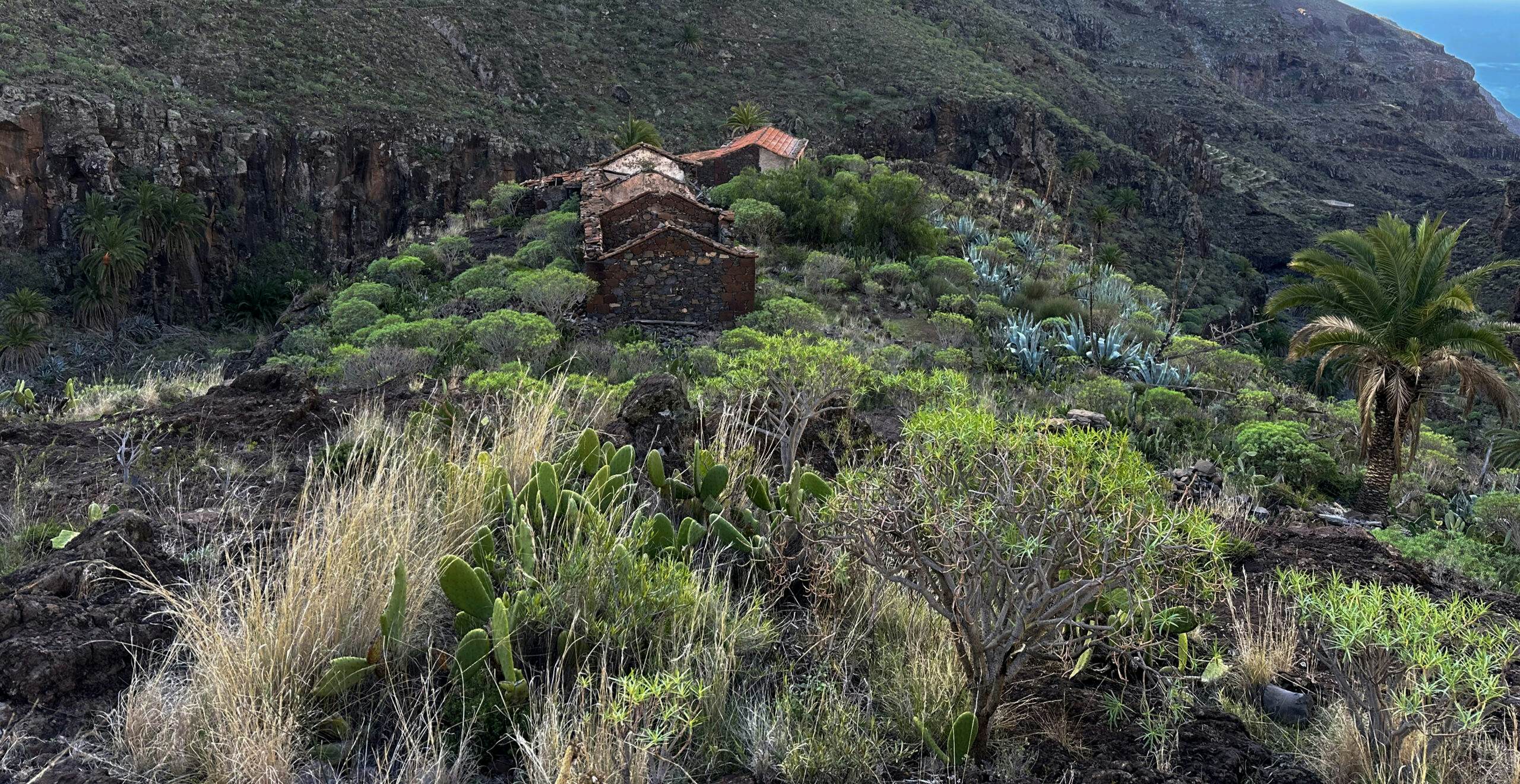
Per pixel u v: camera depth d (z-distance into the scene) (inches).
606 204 1194.6
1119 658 159.9
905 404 370.0
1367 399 669.3
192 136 2669.8
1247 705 153.9
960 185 2225.6
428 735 126.6
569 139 3469.5
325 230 2947.8
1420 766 126.3
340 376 645.3
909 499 132.2
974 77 4709.6
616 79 3897.6
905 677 149.9
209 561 165.5
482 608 145.3
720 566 184.4
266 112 2888.8
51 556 158.1
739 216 1312.7
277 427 272.1
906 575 140.2
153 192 2456.9
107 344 2314.2
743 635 158.1
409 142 3080.7
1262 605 193.8
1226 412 778.2
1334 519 367.9
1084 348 968.9
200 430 266.5
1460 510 606.2
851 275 1184.8
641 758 119.0
